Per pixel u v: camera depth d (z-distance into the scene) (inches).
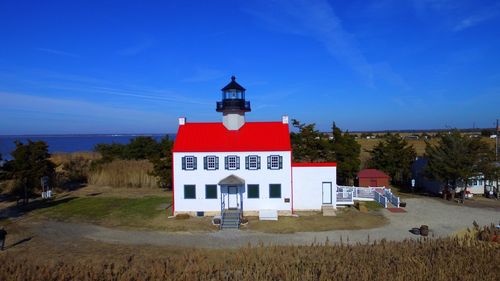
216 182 1309.1
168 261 673.0
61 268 603.5
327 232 1075.9
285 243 964.0
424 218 1224.8
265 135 1368.1
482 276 536.4
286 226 1150.3
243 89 1419.8
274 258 671.8
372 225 1145.4
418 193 1745.8
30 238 1029.8
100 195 1745.8
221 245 956.0
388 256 656.4
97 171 2124.8
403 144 2025.1
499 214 1282.0
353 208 1387.8
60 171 2181.3
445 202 1502.2
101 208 1437.0
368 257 653.9
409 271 550.6
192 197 1311.5
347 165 1780.3
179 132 1390.3
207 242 985.5
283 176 1311.5
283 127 1402.6
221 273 601.6
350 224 1162.0
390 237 1007.6
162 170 1818.4
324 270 559.5
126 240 1009.5
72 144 7500.0
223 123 1422.2
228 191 1311.5
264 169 1307.8
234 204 1311.5
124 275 555.8
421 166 1849.2
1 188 1706.4
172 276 573.9
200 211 1307.8
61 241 997.8
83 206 1485.0
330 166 1347.2
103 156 2466.8
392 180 2063.2
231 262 674.2
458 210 1346.0
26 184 1582.2
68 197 1705.2
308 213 1322.6
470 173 1473.9
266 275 561.0
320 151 1811.0
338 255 681.6
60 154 2733.8
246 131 1390.3
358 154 1910.7
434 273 550.0
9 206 1505.9
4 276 569.9
